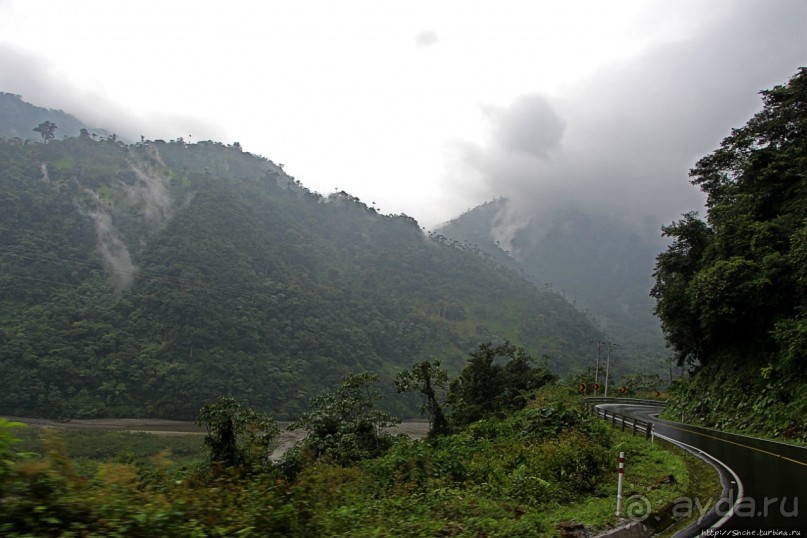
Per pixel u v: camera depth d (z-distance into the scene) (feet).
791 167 96.94
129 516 15.53
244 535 16.97
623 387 223.92
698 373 115.03
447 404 119.55
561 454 39.88
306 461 69.51
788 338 76.64
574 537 23.43
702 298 93.71
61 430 168.76
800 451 57.88
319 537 19.65
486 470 40.88
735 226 97.45
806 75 99.71
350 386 93.56
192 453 145.69
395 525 23.40
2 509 13.76
